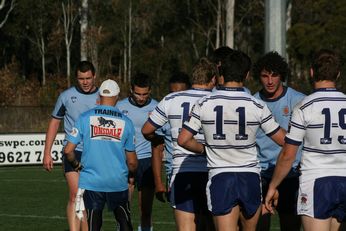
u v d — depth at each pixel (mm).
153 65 126250
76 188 21406
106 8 123125
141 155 23641
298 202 14844
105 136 18859
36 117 73562
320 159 14555
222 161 15188
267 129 15297
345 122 14477
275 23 28312
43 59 121250
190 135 15367
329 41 108500
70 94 22328
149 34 127500
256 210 15305
